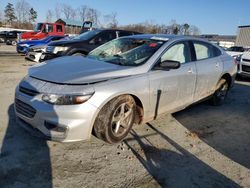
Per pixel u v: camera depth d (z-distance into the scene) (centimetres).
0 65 1081
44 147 358
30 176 295
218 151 388
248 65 989
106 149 366
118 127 372
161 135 426
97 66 389
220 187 302
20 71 943
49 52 936
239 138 441
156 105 418
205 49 539
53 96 326
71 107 321
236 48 1712
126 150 368
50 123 325
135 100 393
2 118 448
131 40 483
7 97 580
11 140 371
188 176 318
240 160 366
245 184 311
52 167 314
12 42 2691
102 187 286
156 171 323
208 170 334
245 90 836
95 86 338
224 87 611
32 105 334
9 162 317
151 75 399
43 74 363
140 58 418
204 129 469
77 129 326
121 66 394
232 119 531
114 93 348
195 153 376
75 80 338
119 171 317
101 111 349
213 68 539
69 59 437
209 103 610
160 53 423
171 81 431
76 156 342
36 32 1872
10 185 278
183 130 455
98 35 964
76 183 289
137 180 302
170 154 367
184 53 479
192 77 477
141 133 426
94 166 323
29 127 354
